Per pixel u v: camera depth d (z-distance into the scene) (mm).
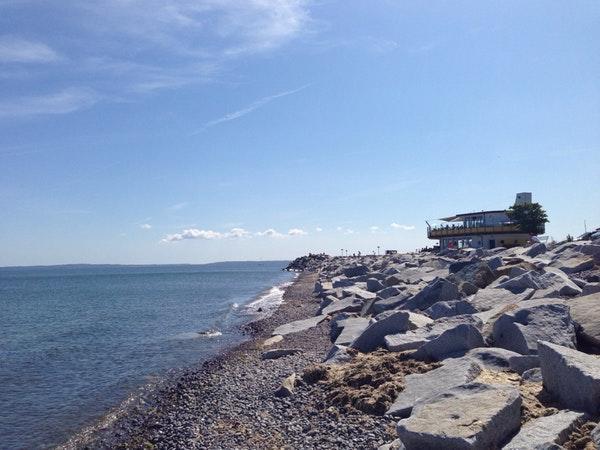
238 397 15195
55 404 17656
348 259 112188
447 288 21703
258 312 43406
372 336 16781
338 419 11234
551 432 7676
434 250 73375
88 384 20281
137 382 20109
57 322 42688
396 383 11797
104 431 14508
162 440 12867
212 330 33719
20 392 19375
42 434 14695
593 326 12633
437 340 13391
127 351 27125
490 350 12109
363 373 13148
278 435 11320
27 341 32531
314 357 19438
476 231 61188
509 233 59750
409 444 8148
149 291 81812
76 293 83625
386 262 59969
